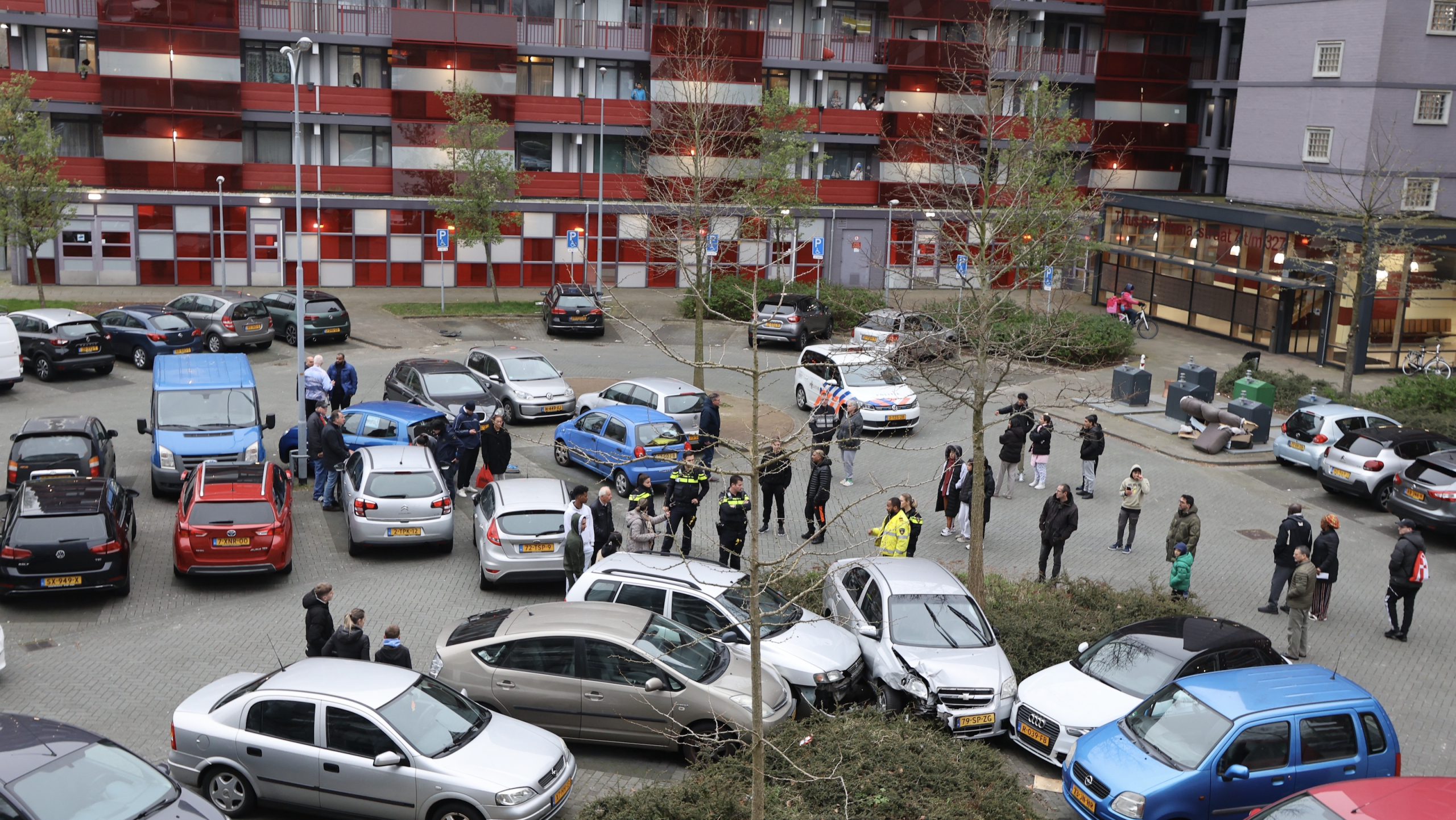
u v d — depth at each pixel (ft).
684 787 33.35
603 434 71.05
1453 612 57.36
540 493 55.98
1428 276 110.52
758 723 28.84
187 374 70.79
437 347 110.63
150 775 30.07
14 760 28.84
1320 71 122.42
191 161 132.36
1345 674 49.39
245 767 34.09
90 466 63.41
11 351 86.79
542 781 33.88
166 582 54.90
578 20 144.66
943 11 151.43
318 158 139.85
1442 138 118.21
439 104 138.92
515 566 53.42
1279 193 128.77
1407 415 85.61
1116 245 141.90
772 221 128.26
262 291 134.31
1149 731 36.65
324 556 59.21
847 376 88.48
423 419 69.77
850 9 155.84
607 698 38.91
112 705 42.01
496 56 139.74
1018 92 121.29
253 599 53.11
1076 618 49.55
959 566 59.31
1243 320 123.44
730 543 55.98
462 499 68.80
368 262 140.67
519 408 84.74
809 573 53.47
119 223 130.52
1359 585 60.59
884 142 153.07
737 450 29.30
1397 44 115.85
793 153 128.16
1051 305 111.55
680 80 130.93
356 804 33.58
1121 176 159.84
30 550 49.47
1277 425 90.89
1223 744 34.94
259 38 135.13
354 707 33.99
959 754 36.76
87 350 92.27
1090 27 162.20
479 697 39.70
